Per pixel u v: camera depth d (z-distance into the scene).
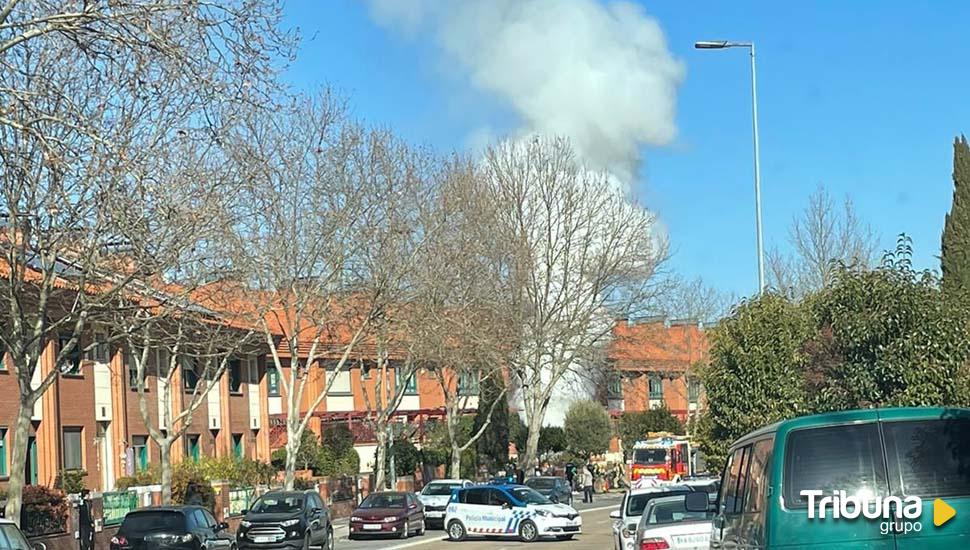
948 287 18.48
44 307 22.20
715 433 22.67
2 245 22.30
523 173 53.75
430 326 45.41
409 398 71.50
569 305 54.84
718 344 22.34
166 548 23.77
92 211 20.59
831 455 8.63
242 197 32.06
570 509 37.03
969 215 24.52
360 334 40.91
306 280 38.59
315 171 38.12
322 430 61.53
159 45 15.29
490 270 49.56
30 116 16.98
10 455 35.03
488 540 37.41
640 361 68.25
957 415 8.63
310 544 31.39
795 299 29.69
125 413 41.56
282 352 60.50
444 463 64.38
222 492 40.50
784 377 20.70
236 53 15.72
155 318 26.06
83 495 31.55
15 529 14.70
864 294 16.86
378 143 47.81
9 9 15.08
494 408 59.09
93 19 14.91
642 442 59.62
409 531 39.25
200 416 47.78
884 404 16.47
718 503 12.03
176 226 21.69
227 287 34.81
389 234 39.88
